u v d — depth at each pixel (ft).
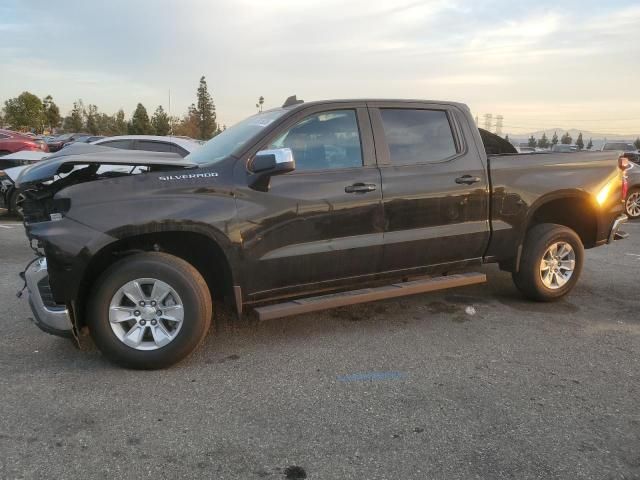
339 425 10.32
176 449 9.50
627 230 34.91
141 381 12.16
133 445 9.61
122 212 12.04
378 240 14.52
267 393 11.60
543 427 10.26
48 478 8.66
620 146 82.28
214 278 14.21
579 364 13.17
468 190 15.66
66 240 11.74
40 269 12.37
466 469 8.95
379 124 14.96
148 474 8.79
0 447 9.48
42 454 9.30
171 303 12.64
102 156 12.70
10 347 14.07
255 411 10.84
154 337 12.52
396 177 14.70
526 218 16.74
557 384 12.09
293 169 12.54
